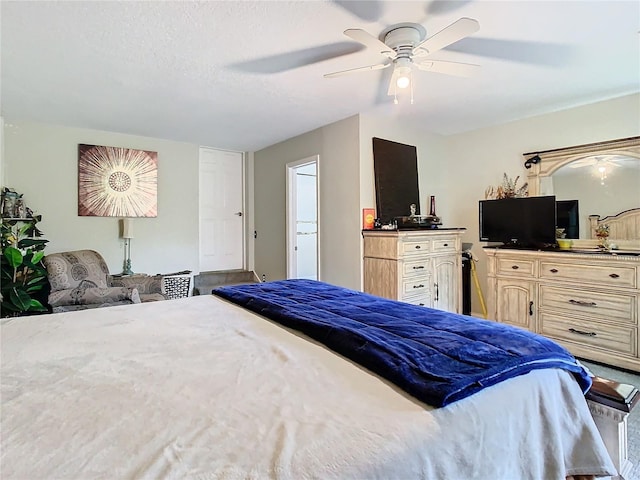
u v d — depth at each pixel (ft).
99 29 6.80
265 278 17.56
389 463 2.36
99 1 5.93
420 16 6.47
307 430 2.54
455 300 13.21
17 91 10.00
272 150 16.89
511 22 6.69
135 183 14.97
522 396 3.36
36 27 6.72
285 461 2.22
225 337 4.70
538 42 7.46
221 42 7.33
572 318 10.29
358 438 2.48
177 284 15.02
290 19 6.51
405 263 11.55
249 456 2.26
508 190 13.24
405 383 3.16
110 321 5.48
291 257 15.93
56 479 2.05
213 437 2.45
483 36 7.20
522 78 9.33
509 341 4.08
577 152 11.55
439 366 3.41
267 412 2.79
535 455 3.32
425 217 12.66
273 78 9.17
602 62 8.39
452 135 15.35
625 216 10.62
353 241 12.63
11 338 4.65
